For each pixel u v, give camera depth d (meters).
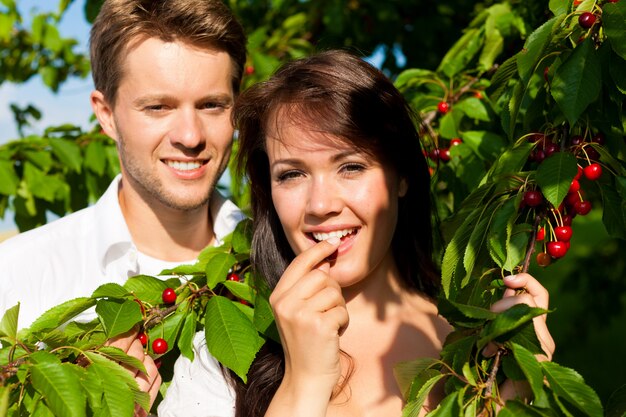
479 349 1.61
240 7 5.48
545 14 3.04
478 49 3.20
